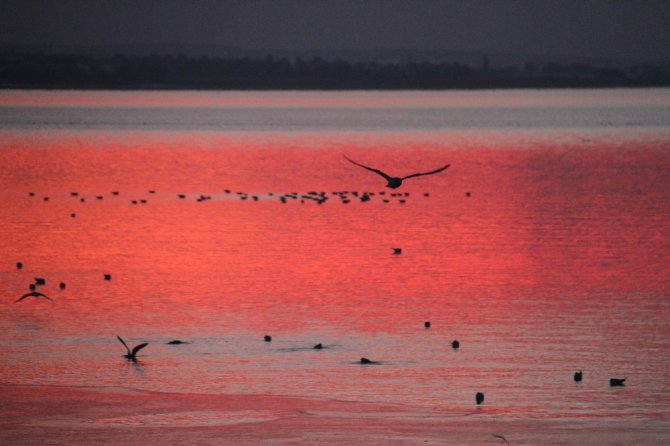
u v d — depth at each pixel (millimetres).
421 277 58438
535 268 60875
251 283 56875
